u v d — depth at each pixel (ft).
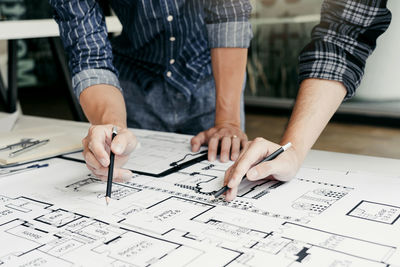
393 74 10.10
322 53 2.71
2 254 1.79
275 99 11.59
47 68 13.82
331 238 1.81
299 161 2.50
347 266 1.60
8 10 10.78
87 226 2.01
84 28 3.05
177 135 3.58
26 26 4.76
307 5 10.30
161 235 1.89
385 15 2.67
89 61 3.04
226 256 1.70
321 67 2.70
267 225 1.94
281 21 10.76
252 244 1.78
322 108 2.67
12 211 2.22
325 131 10.49
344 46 2.71
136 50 4.01
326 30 2.76
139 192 2.39
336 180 2.44
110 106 2.81
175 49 3.87
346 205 2.12
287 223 1.95
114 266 1.66
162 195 2.34
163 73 4.01
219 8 3.34
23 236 1.94
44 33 4.91
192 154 3.04
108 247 1.81
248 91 11.93
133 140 2.46
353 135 10.07
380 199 2.17
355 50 2.70
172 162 2.88
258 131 10.69
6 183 2.61
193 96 4.11
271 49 11.15
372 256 1.67
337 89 2.70
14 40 4.75
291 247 1.75
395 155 8.66
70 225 2.03
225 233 1.88
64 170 2.80
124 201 2.28
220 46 3.41
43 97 14.26
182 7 3.65
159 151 3.13
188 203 2.22
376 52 10.11
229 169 2.40
